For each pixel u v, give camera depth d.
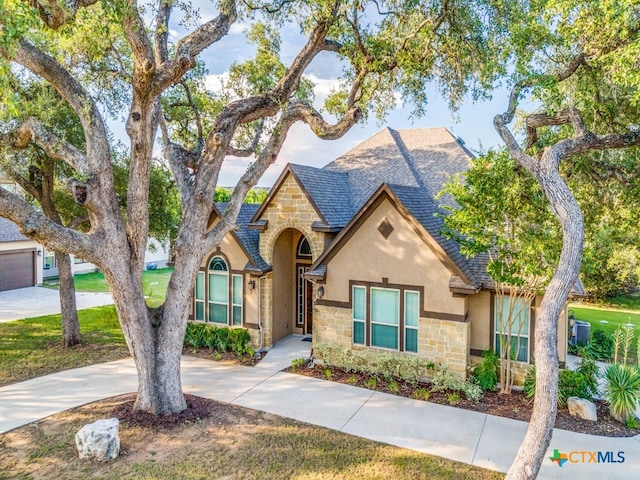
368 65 13.66
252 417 11.54
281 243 18.98
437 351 14.09
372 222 15.01
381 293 15.05
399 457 9.64
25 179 17.08
